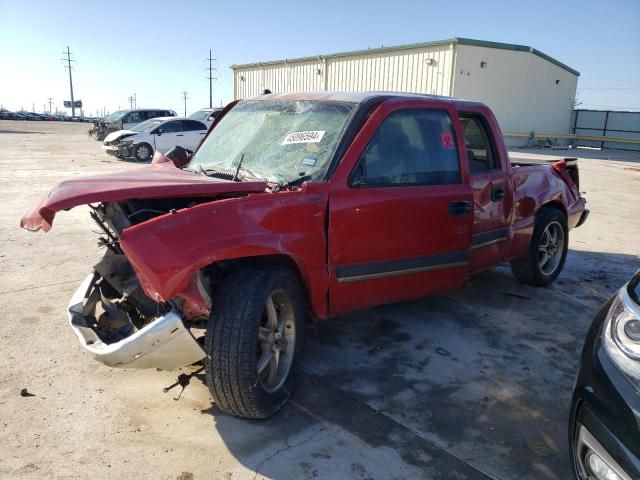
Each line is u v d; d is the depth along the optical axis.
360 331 4.61
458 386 3.75
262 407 3.11
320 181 3.52
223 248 2.89
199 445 3.02
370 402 3.50
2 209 9.27
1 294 5.14
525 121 31.64
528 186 5.35
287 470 2.84
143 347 2.80
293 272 3.52
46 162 17.98
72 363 3.87
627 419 2.14
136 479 2.74
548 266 5.96
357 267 3.69
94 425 3.17
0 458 2.85
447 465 2.92
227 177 3.89
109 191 2.88
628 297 2.47
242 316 2.96
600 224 9.66
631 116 34.94
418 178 4.04
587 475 2.28
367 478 2.80
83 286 3.59
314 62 32.28
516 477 2.85
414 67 27.61
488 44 27.02
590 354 2.47
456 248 4.26
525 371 4.02
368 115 3.87
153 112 28.72
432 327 4.75
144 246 2.71
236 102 4.98
